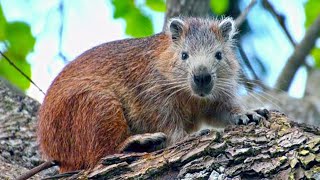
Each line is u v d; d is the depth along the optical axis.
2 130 14.71
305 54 18.88
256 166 10.25
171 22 13.80
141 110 13.28
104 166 10.83
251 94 14.47
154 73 13.35
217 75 13.30
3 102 15.69
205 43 13.52
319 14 18.94
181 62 13.38
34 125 15.09
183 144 10.85
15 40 18.12
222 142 10.60
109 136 12.67
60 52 16.36
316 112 18.56
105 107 12.80
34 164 14.00
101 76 13.23
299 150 10.23
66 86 12.99
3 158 13.84
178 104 13.33
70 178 10.88
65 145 12.76
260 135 10.69
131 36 19.06
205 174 10.33
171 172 10.53
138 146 12.51
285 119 11.18
